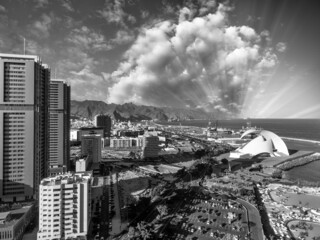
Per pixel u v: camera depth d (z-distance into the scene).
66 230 184.00
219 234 191.62
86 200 187.25
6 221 183.25
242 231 197.75
